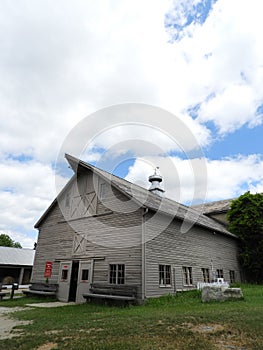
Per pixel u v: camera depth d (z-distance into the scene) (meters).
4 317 7.92
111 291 10.57
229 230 19.59
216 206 24.98
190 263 12.97
